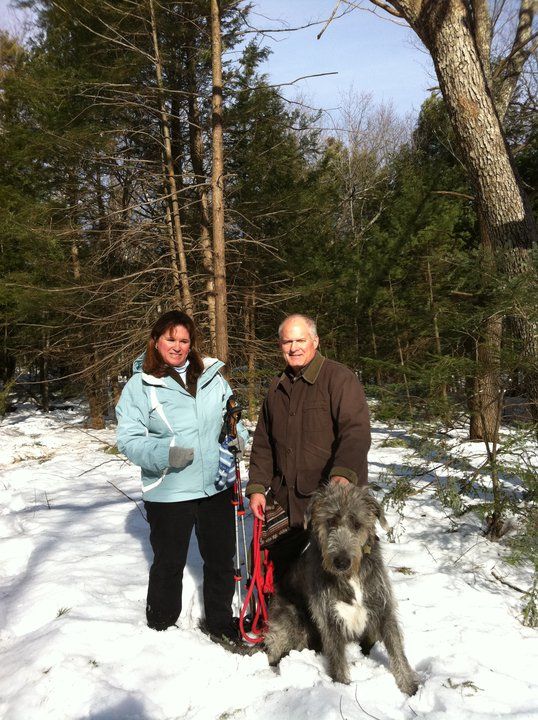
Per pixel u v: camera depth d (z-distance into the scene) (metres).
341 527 3.03
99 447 12.03
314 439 3.57
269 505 3.84
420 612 3.91
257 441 3.92
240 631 3.70
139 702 3.04
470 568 4.55
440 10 5.57
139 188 11.89
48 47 12.24
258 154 11.62
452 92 5.71
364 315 12.67
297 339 3.58
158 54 10.73
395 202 13.09
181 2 10.72
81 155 11.00
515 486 5.91
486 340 5.19
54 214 12.15
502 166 5.68
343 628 3.16
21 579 4.70
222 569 3.76
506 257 5.17
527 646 3.51
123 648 3.51
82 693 3.08
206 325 10.88
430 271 11.95
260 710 2.96
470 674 3.17
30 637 3.71
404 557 4.80
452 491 4.77
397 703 3.01
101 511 6.46
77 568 4.69
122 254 12.20
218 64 9.28
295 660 3.36
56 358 13.98
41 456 11.66
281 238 12.24
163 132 11.41
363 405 3.50
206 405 3.72
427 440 5.07
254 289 12.00
